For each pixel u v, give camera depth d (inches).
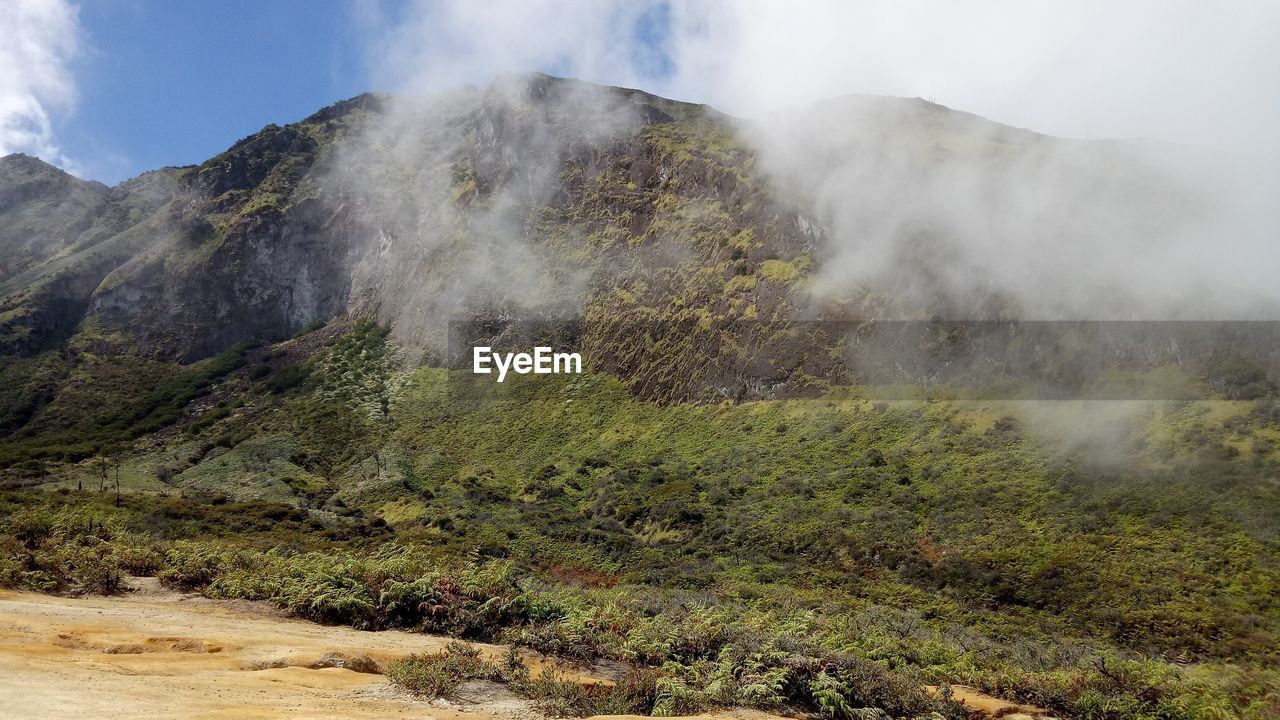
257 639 477.4
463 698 390.3
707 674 469.1
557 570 1628.9
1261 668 967.0
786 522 1759.4
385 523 2030.0
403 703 366.0
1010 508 1598.2
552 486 2331.4
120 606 591.2
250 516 1796.3
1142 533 1393.9
